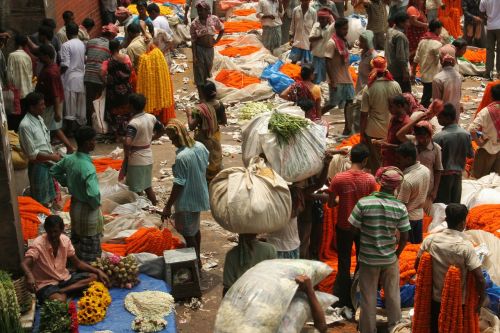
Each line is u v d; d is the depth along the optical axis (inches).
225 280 281.4
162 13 787.4
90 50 510.0
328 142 511.8
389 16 709.9
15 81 457.1
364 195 303.3
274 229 283.0
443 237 270.1
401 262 323.6
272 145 315.6
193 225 337.1
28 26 512.4
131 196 403.5
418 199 336.2
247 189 279.4
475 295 267.9
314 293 240.1
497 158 424.2
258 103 566.6
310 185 330.0
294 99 427.5
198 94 605.3
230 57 687.1
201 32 572.7
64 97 501.4
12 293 273.3
